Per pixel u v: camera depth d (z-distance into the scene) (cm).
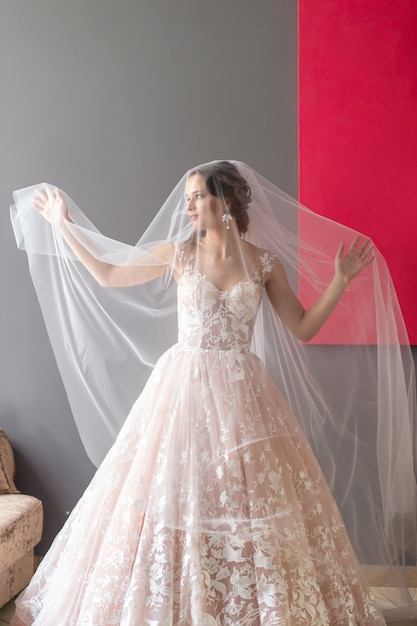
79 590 228
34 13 337
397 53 316
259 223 270
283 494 229
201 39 329
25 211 271
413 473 278
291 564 219
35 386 337
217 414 233
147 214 331
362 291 281
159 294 272
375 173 317
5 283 338
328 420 287
